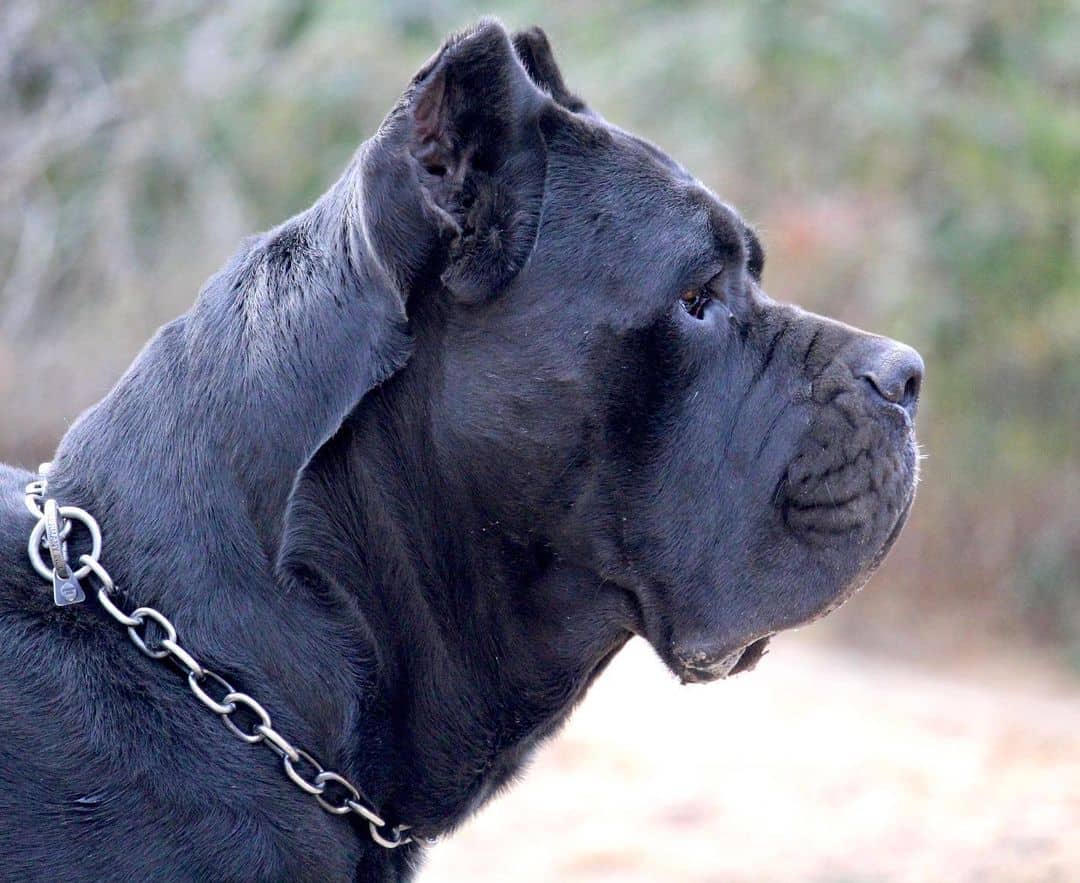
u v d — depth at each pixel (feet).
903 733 51.01
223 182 81.05
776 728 51.88
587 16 83.97
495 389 20.01
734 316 21.56
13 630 18.29
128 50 81.76
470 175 20.04
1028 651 78.54
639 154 21.43
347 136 82.89
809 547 21.25
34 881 17.20
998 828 37.29
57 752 17.66
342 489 19.63
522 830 40.09
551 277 20.26
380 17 83.92
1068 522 80.43
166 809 17.83
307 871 18.60
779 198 80.33
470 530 20.25
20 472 21.11
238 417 19.19
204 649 18.61
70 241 80.02
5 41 79.15
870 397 21.47
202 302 20.39
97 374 80.59
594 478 20.47
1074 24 77.20
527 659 20.81
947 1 77.36
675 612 21.12
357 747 19.44
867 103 76.13
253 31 83.92
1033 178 77.00
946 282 78.54
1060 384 79.61
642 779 44.93
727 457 21.15
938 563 82.17
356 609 19.61
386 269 19.02
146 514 19.16
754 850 37.55
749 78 78.74
